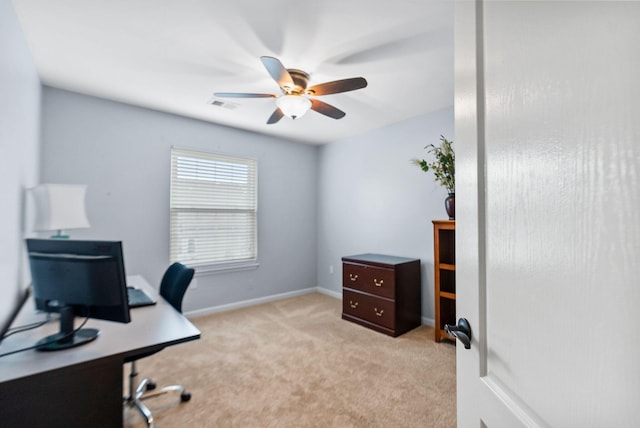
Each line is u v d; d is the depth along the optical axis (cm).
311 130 397
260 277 411
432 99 296
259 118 350
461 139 77
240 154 392
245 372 227
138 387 194
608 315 37
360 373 226
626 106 35
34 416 102
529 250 52
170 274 231
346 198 429
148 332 139
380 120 357
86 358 113
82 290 124
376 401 192
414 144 347
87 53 215
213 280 369
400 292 306
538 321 50
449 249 298
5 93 152
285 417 177
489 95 64
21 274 188
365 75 245
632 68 34
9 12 156
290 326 323
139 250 316
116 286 120
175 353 258
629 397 35
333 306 396
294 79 234
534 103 50
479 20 69
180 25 184
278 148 432
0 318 146
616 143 36
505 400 59
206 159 364
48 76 249
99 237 293
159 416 178
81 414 110
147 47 208
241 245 394
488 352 66
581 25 41
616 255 36
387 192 376
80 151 283
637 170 34
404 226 358
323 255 464
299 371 229
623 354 35
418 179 344
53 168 269
